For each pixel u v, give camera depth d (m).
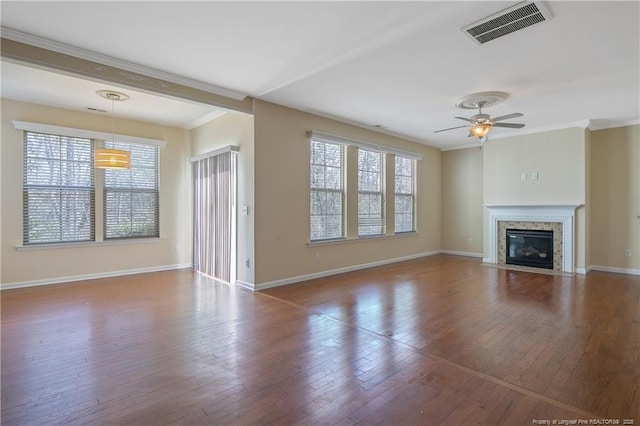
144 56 3.40
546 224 6.24
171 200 6.29
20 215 4.79
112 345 2.92
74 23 2.79
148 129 5.99
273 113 4.97
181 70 3.76
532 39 3.01
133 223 5.88
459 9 2.59
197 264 6.20
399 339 3.07
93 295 4.50
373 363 2.61
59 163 5.13
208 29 2.88
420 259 7.47
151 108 5.15
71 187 5.24
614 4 2.48
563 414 1.96
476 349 2.85
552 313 3.76
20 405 2.04
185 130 6.43
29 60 3.03
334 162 5.98
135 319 3.58
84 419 1.92
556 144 6.14
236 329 3.32
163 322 3.50
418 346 2.92
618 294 4.54
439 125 6.22
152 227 6.10
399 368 2.53
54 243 5.07
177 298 4.39
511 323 3.46
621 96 4.50
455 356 2.72
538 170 6.34
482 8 2.57
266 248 4.91
